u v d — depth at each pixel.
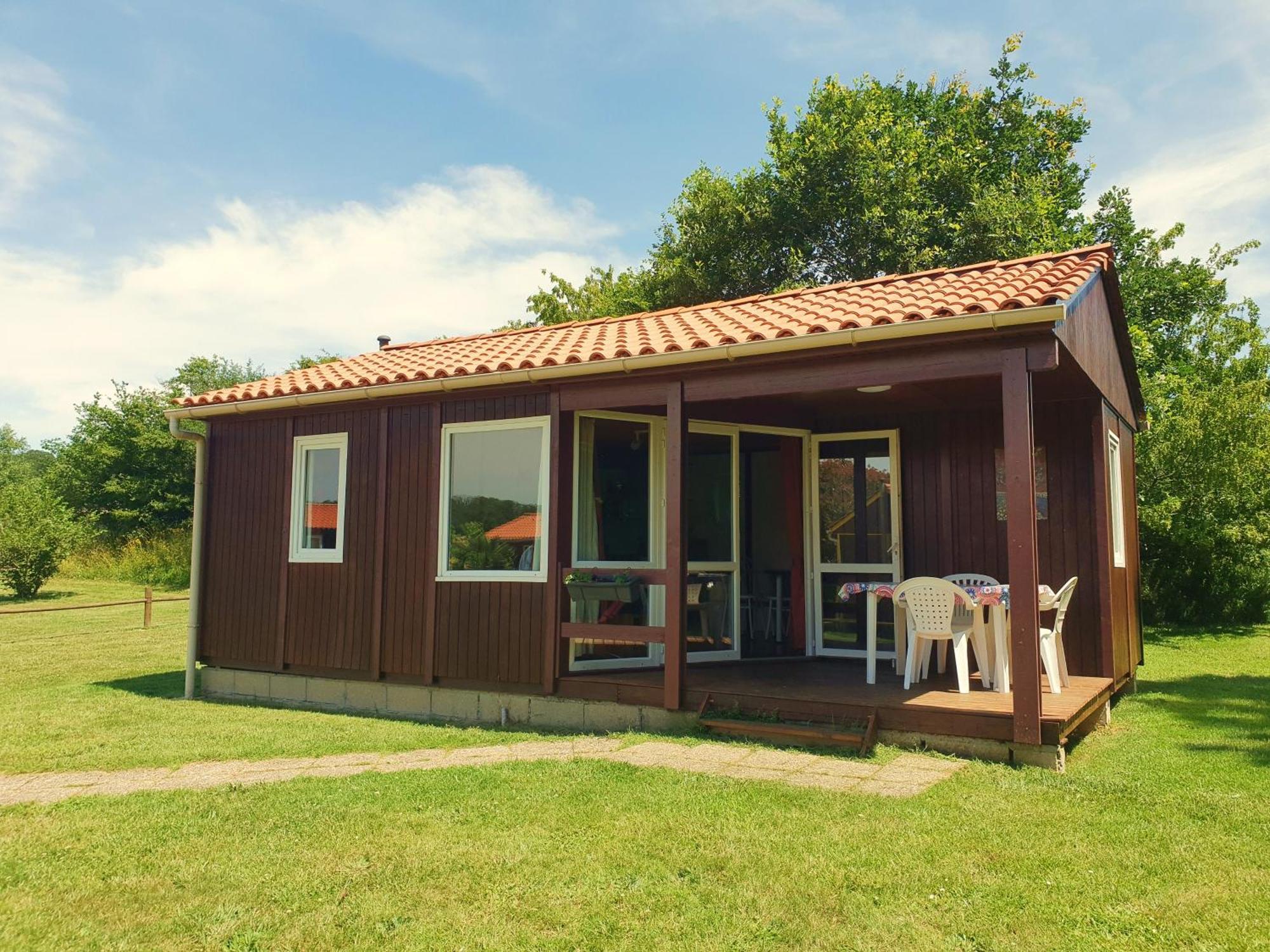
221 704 9.30
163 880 4.07
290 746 6.97
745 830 4.57
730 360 6.84
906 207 19.84
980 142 21.62
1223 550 15.87
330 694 9.03
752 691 7.06
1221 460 14.98
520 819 4.83
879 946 3.35
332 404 9.16
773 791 5.21
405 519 8.70
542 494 7.99
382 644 8.70
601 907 3.72
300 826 4.80
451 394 8.49
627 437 8.61
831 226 20.61
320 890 3.94
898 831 4.51
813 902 3.72
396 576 8.69
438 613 8.38
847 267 20.59
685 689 7.14
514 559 8.12
